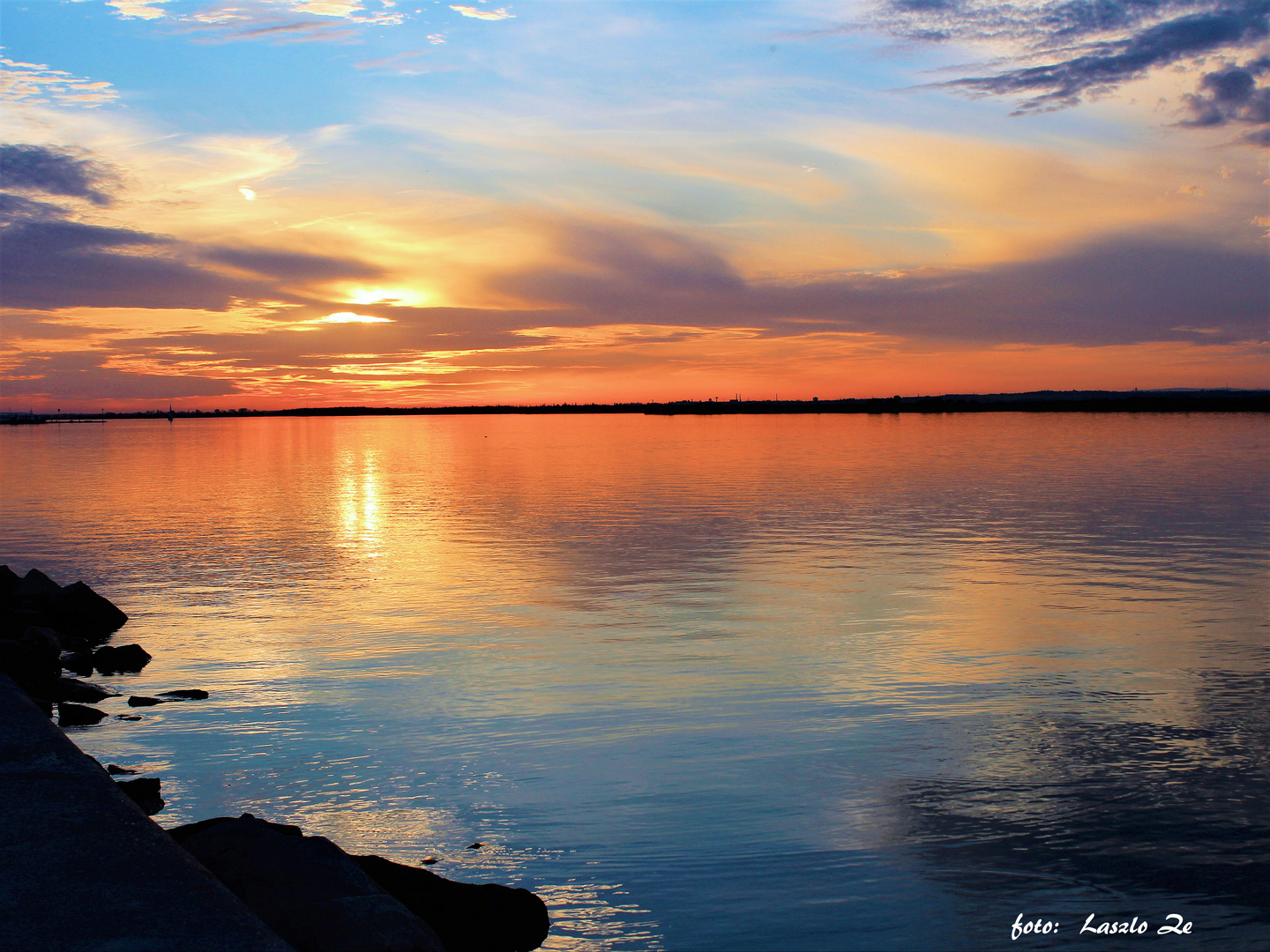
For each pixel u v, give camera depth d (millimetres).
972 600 19234
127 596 20875
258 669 14719
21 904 4734
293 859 6121
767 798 9500
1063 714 12031
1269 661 14477
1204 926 7117
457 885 7133
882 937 7000
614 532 30375
